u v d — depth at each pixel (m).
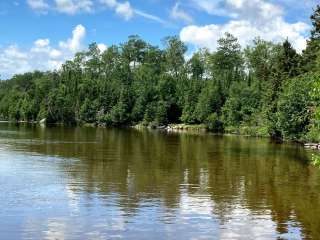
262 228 19.80
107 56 159.38
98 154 46.41
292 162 42.03
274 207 23.59
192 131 103.38
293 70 81.19
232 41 140.75
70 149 51.38
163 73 138.62
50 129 102.25
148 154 47.31
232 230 19.41
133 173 33.81
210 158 44.53
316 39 72.06
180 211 22.36
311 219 21.31
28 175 31.86
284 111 68.25
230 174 34.25
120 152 48.84
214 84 111.75
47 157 42.84
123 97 131.00
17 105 160.12
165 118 120.00
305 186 29.59
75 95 143.25
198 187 28.77
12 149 50.16
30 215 21.00
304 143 63.16
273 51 128.38
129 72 150.62
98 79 149.00
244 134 88.81
